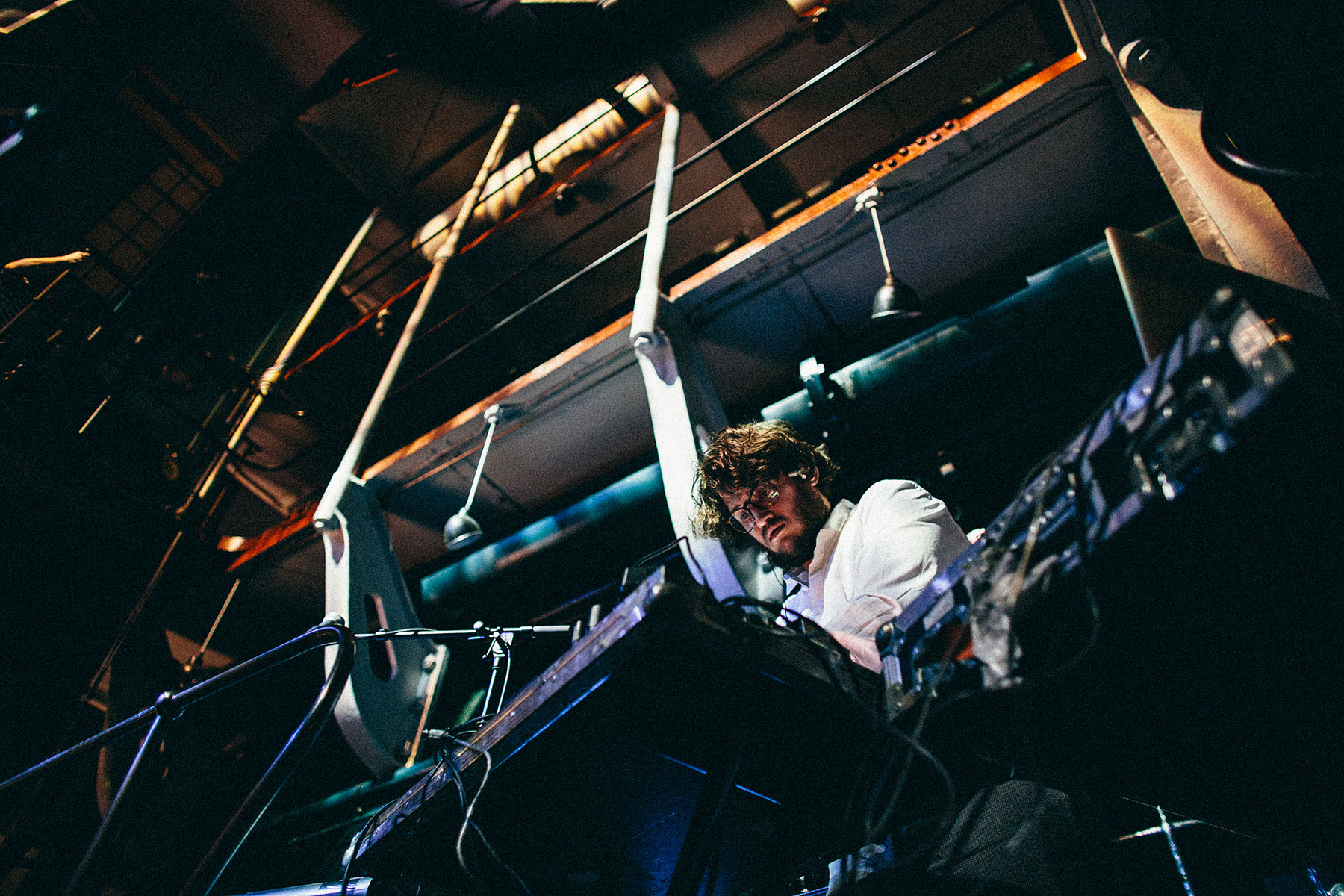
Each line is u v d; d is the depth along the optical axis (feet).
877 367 11.98
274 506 18.83
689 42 15.57
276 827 15.84
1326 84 5.66
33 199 15.19
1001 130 10.53
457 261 17.62
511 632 5.97
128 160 18.72
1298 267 6.16
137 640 15.88
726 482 6.24
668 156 13.01
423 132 18.81
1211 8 7.11
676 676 2.90
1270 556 2.10
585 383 13.14
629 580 4.09
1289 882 4.00
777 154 11.71
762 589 7.55
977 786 3.50
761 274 12.08
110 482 15.71
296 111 19.01
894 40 14.57
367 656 11.80
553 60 16.93
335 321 19.20
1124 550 2.15
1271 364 1.74
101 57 12.84
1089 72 9.82
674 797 3.67
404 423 18.47
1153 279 2.46
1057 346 11.14
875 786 3.18
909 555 4.18
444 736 4.17
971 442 11.67
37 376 14.84
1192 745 2.86
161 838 14.70
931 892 3.51
